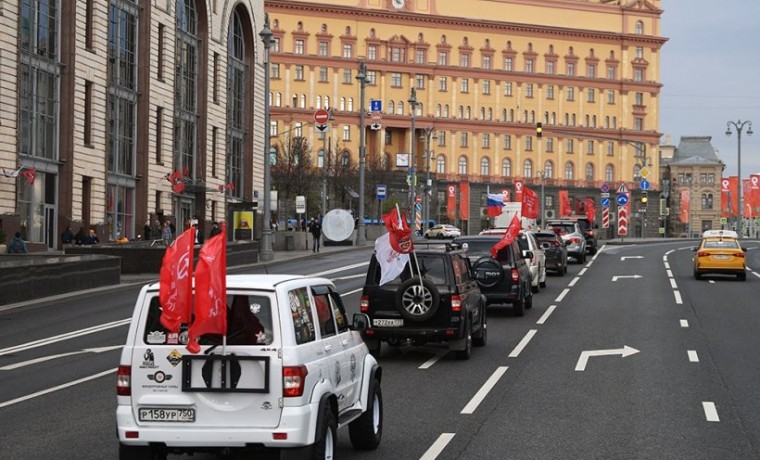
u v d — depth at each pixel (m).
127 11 57.53
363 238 68.00
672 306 28.06
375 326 17.42
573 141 146.75
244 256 46.44
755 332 21.92
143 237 57.94
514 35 143.88
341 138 135.88
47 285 29.95
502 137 143.62
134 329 8.53
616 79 147.62
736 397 13.83
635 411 12.74
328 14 135.62
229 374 8.32
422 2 140.12
